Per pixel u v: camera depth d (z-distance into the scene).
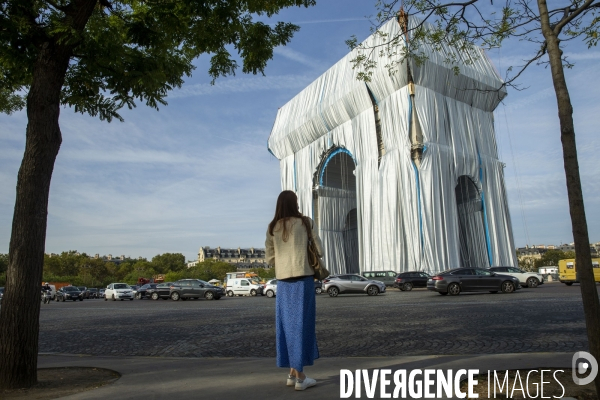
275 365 5.45
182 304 27.72
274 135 67.75
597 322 3.68
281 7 8.40
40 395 4.51
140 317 16.97
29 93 5.56
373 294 27.86
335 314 14.32
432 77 47.59
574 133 4.00
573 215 3.85
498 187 51.34
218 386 4.44
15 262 5.15
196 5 7.49
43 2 6.79
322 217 61.53
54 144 5.57
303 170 62.91
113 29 7.65
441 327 9.88
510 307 14.13
